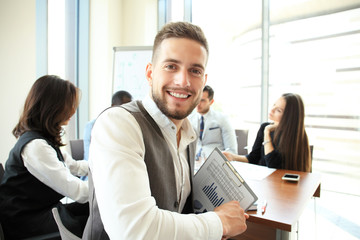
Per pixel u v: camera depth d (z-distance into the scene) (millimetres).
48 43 3088
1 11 2484
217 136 2719
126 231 560
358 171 2963
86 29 3660
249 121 3564
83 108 3701
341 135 3021
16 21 2594
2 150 2545
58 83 1294
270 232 1042
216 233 652
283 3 3219
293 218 871
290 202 1017
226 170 909
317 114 3148
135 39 3920
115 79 3451
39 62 2973
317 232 2248
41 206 1226
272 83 3381
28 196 1189
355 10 2816
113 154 641
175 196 851
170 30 802
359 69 2850
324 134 3125
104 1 3592
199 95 849
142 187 622
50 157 1182
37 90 1267
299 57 3189
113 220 579
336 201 2873
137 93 3367
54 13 3170
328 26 2982
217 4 3662
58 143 1328
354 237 2166
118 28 3879
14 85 2596
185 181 970
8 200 1171
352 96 2918
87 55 3693
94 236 759
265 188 1188
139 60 3381
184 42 784
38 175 1183
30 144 1180
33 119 1269
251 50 3467
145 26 3836
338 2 2900
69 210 1315
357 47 2840
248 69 3510
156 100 829
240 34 3527
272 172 1485
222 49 3668
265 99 3418
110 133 686
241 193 845
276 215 894
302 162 1675
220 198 899
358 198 2936
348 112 2957
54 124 1292
